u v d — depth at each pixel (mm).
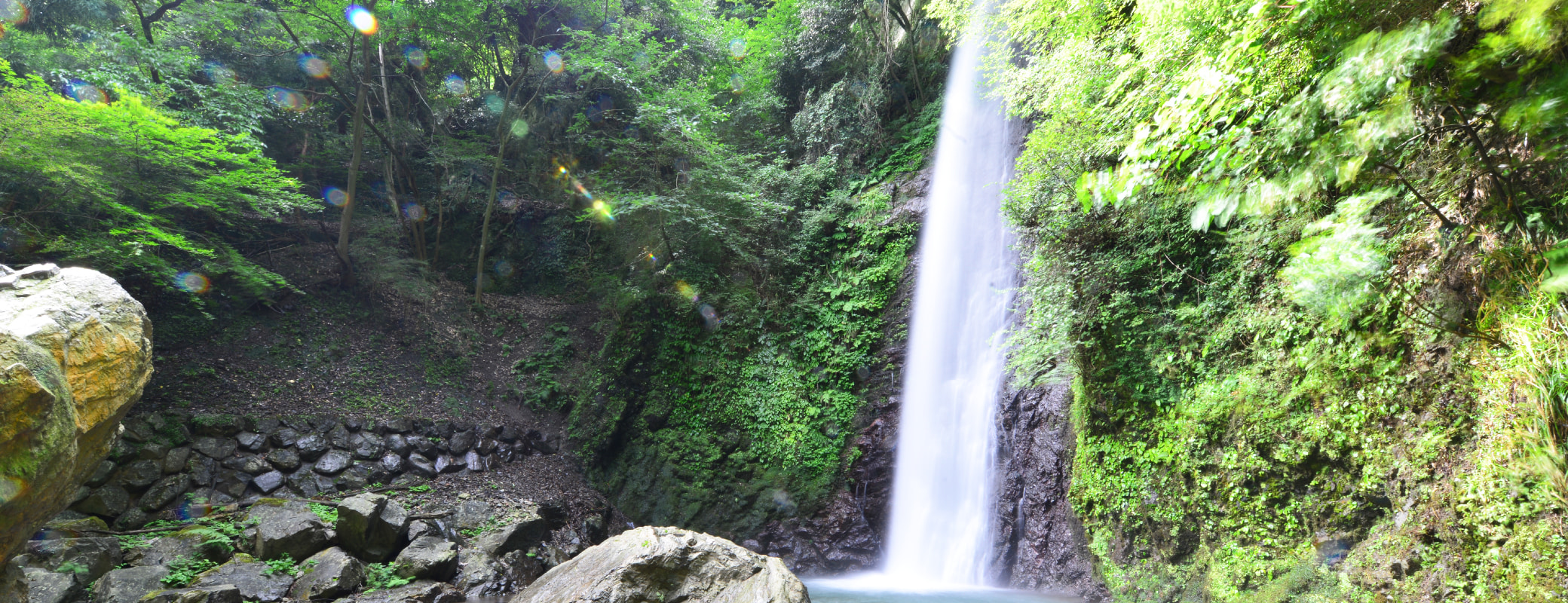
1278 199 3670
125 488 9422
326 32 15328
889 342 15023
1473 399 4840
